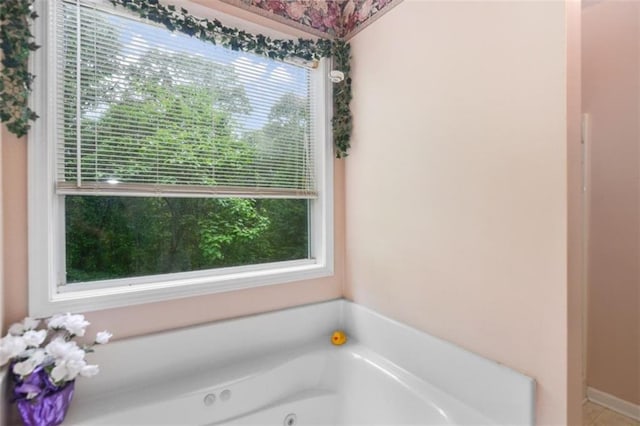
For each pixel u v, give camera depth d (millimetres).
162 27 1462
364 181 1788
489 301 1177
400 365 1518
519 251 1089
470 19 1240
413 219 1491
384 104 1649
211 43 1567
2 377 1002
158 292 1378
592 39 2195
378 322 1654
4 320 1096
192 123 1539
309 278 1815
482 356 1192
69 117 1283
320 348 1718
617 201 2109
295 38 1787
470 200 1243
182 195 1510
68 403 1107
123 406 1199
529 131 1062
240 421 1383
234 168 1662
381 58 1664
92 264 1348
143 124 1423
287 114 1841
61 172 1267
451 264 1315
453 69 1305
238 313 1588
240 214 1720
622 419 2016
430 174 1406
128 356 1295
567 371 969
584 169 2223
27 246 1146
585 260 2219
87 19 1313
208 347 1473
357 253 1843
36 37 1166
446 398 1276
